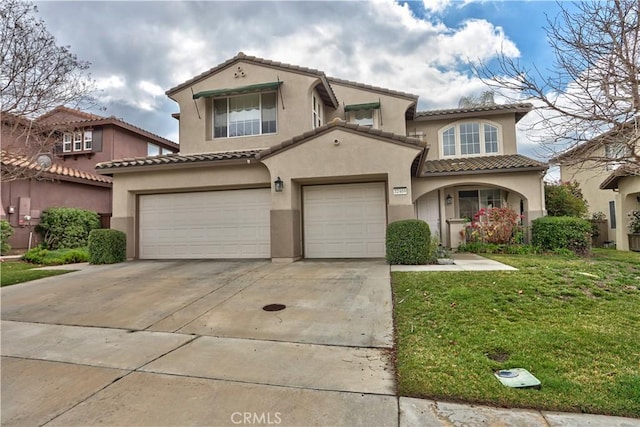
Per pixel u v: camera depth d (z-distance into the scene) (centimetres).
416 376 397
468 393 362
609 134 523
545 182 1748
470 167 1474
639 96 486
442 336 502
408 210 1051
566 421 317
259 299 729
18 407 358
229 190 1266
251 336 546
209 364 450
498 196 1661
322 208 1224
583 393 354
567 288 688
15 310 713
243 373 423
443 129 1778
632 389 355
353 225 1205
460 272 834
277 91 1454
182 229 1296
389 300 682
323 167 1105
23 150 1498
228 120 1507
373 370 426
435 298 652
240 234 1252
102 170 1282
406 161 1060
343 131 1098
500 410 336
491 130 1750
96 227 1847
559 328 510
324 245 1217
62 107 1512
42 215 1661
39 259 1270
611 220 1916
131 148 2356
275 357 468
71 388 396
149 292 812
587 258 1176
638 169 530
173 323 616
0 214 1491
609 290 684
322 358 462
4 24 1266
